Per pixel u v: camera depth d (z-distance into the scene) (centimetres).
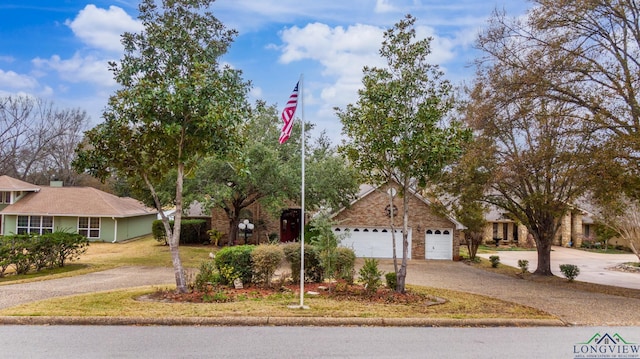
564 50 1625
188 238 3256
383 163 1308
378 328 916
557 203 1852
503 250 3950
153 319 903
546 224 2239
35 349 714
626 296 1568
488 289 1691
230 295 1167
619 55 1597
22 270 1775
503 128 1898
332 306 1063
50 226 3331
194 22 1260
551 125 1761
